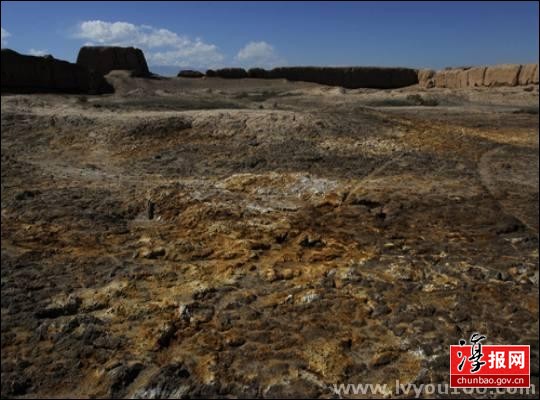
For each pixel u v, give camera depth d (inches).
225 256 369.1
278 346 260.5
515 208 514.9
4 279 326.3
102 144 801.6
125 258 368.2
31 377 235.9
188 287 320.2
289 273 341.7
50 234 407.5
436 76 2878.9
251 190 558.6
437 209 496.7
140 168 684.7
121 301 303.4
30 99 1143.0
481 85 2556.6
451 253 391.2
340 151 748.0
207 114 892.6
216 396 227.0
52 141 815.7
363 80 2997.0
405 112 1326.3
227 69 2918.3
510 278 349.7
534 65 2390.5
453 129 952.9
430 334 276.1
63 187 553.3
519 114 1315.2
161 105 1259.2
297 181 583.5
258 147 763.4
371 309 299.9
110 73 2522.1
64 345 259.4
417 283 336.5
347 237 414.3
